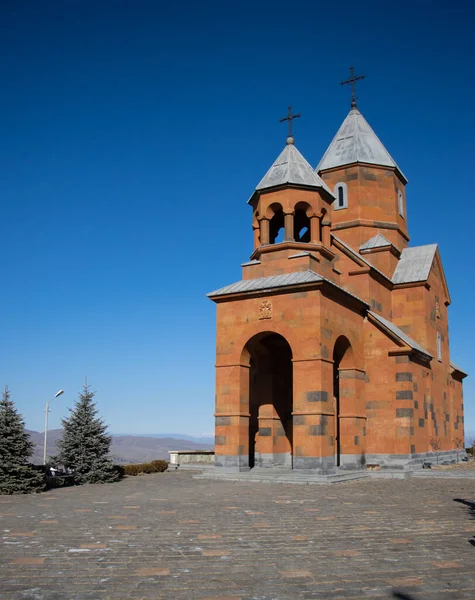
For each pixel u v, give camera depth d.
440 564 8.41
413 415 25.11
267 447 25.84
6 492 17.52
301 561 8.56
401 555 8.94
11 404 19.09
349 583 7.47
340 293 23.36
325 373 21.86
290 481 20.30
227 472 22.39
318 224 25.23
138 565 8.31
